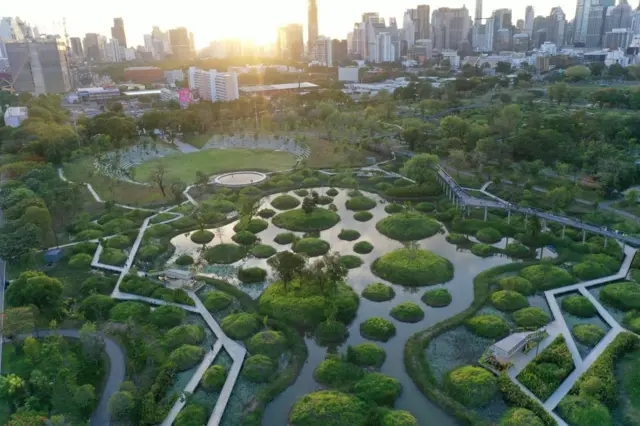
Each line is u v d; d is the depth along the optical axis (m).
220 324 120.19
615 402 91.25
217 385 98.44
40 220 156.00
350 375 100.88
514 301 124.94
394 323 121.56
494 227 171.25
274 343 110.38
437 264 145.75
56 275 144.75
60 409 90.12
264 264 154.25
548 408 89.69
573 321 119.31
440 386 98.44
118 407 86.44
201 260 157.50
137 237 171.25
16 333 108.12
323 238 172.12
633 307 121.81
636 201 185.75
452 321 119.06
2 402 92.94
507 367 99.94
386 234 173.50
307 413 89.88
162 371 99.12
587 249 151.00
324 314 120.88
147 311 124.31
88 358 103.88
